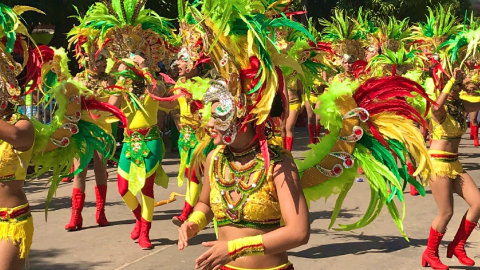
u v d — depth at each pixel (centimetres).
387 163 292
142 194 580
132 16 574
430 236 513
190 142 609
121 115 382
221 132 254
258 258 263
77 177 655
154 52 586
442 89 518
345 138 284
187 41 442
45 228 664
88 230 655
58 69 520
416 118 294
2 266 322
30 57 365
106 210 757
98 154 660
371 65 764
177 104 612
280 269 264
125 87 559
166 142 1471
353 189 855
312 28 990
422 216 697
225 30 256
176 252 568
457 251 520
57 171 368
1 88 311
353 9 2220
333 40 960
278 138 657
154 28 600
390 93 294
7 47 319
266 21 264
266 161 253
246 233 258
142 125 571
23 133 315
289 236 244
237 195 258
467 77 508
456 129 503
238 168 260
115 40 574
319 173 283
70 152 369
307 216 248
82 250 578
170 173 1027
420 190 303
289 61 266
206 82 330
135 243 601
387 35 960
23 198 332
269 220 256
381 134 294
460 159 1180
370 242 592
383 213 713
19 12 342
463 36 510
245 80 257
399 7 2334
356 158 289
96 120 385
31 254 566
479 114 1428
